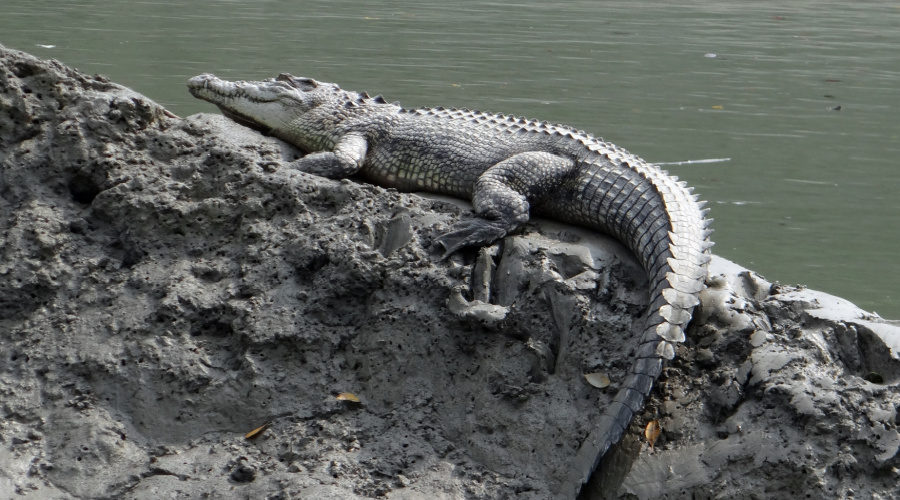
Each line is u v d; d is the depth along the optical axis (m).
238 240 7.24
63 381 6.92
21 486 6.67
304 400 6.92
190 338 7.02
